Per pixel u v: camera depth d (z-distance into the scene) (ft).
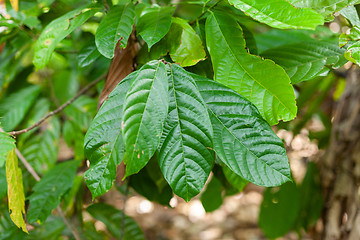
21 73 7.80
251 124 4.88
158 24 5.03
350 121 8.63
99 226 9.69
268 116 4.93
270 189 8.72
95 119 4.79
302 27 4.66
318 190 9.12
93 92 9.36
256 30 8.46
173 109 4.76
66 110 7.76
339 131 8.87
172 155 4.74
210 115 4.89
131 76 4.84
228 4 5.20
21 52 6.93
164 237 18.78
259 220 8.94
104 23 5.03
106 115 4.79
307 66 5.21
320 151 9.89
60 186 6.15
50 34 5.21
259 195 22.63
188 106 4.76
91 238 7.50
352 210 8.36
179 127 4.75
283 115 4.91
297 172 11.09
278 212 8.70
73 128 7.67
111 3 5.37
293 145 10.46
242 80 4.99
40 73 9.21
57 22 5.25
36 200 6.07
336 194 8.69
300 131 8.95
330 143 9.07
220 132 4.87
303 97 7.97
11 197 5.13
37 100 8.16
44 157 7.45
